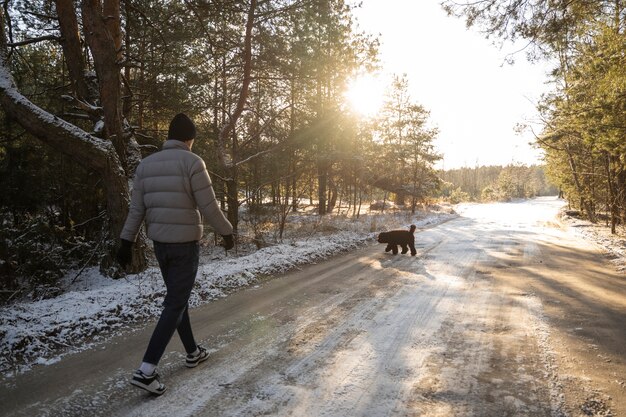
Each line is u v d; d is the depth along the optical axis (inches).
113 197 278.8
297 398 108.4
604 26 349.7
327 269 311.7
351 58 537.6
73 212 393.7
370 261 353.1
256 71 513.0
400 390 113.2
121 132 301.0
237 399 107.6
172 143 117.3
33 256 303.7
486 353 140.9
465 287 247.1
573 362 133.5
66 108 397.4
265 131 543.5
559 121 529.3
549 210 1385.3
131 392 110.8
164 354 138.3
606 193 713.0
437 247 450.3
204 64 505.0
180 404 104.7
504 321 178.4
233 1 436.5
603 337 158.1
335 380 119.3
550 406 104.6
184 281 114.6
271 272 292.7
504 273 293.6
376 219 886.4
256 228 504.7
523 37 283.4
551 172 920.9
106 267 306.8
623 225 653.9
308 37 485.4
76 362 130.3
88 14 281.9
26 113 252.2
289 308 198.7
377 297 221.5
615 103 358.3
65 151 262.7
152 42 440.5
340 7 495.2
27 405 102.8
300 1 464.8
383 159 1037.2
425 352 141.7
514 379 120.5
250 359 134.7
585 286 249.8
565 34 287.3
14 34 429.4
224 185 505.0
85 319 161.2
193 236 115.2
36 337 140.9
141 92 450.0
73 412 99.8
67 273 334.0
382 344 149.6
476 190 3570.4
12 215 363.9
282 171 558.3
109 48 287.9
